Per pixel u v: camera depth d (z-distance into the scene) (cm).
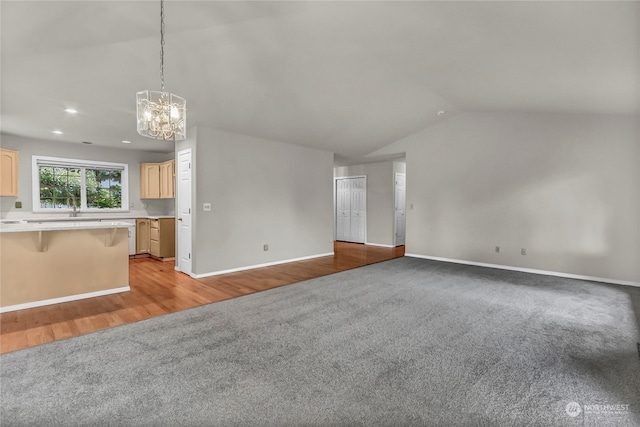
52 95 340
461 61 333
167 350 235
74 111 389
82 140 540
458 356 228
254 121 460
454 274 483
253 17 253
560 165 470
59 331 270
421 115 543
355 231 872
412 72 375
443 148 593
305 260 600
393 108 495
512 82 367
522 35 253
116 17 230
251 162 519
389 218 789
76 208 584
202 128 457
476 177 554
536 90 380
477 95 443
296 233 595
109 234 377
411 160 638
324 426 157
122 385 190
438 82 404
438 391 186
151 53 281
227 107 406
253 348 239
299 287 409
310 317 303
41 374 202
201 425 158
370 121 533
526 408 171
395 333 267
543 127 484
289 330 273
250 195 518
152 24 244
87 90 333
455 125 577
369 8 245
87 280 364
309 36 289
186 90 352
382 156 713
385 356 228
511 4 212
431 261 589
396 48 315
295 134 533
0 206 508
